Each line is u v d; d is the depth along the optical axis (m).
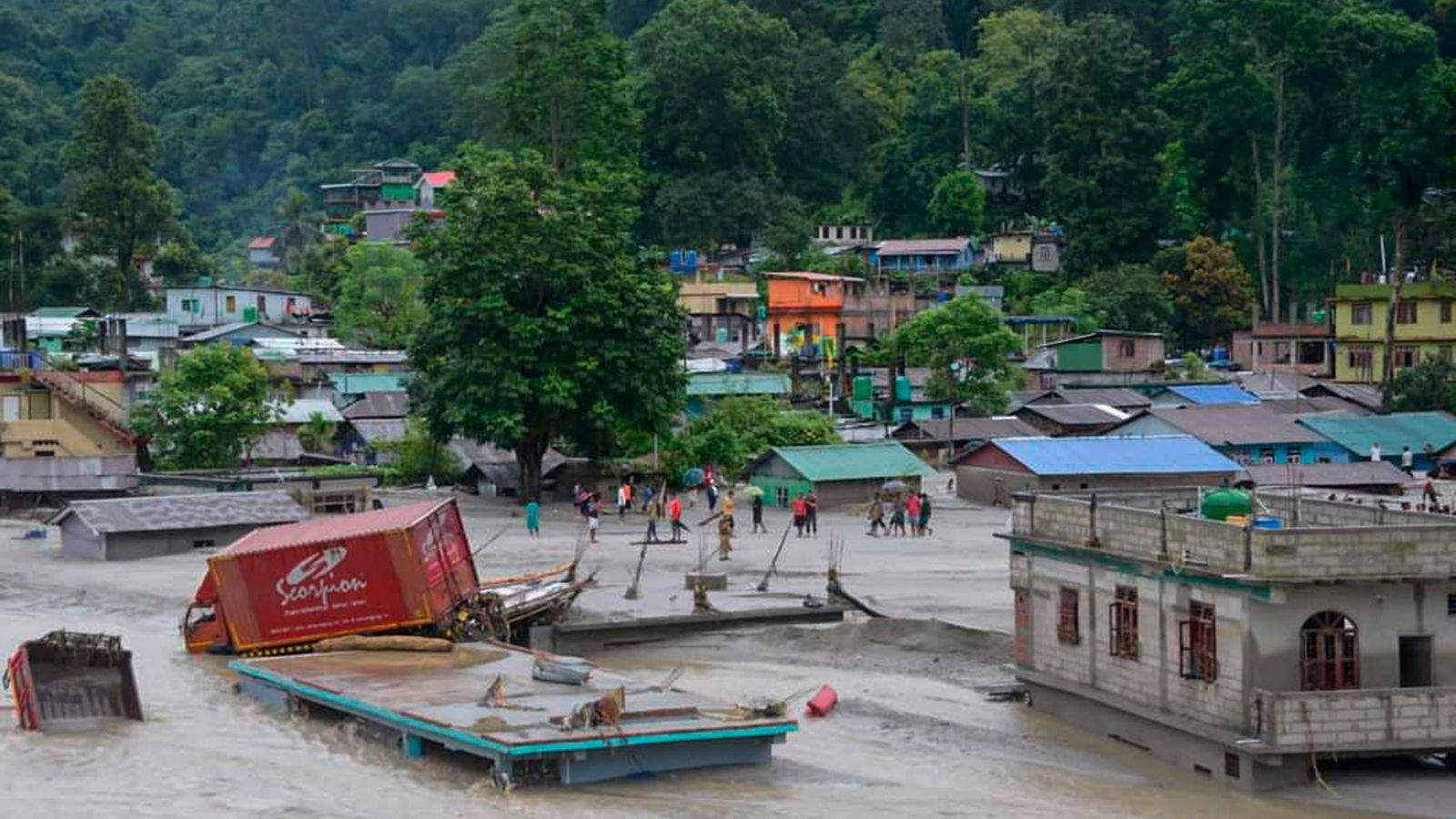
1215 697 38.00
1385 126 155.75
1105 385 130.12
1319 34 158.25
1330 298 139.38
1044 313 149.62
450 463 98.75
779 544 75.12
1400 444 102.62
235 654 51.84
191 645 53.78
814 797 37.28
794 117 185.50
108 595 64.06
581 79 134.88
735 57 175.25
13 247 158.00
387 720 40.78
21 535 80.88
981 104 185.25
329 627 51.19
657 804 36.41
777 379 121.19
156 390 97.88
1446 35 180.88
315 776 38.56
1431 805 35.78
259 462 99.50
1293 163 165.00
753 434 101.50
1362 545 36.59
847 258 158.75
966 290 145.25
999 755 41.22
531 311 88.12
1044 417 113.44
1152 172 163.50
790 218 169.62
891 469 92.38
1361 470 91.88
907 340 123.88
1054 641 44.94
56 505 89.38
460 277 86.56
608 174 96.06
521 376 86.06
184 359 96.44
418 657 48.91
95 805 36.31
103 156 160.75
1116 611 41.97
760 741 39.53
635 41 198.75
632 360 88.44
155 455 95.06
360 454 107.31
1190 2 165.75
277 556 51.19
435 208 177.75
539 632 53.84
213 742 41.81
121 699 44.31
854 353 132.38
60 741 41.84
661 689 43.88
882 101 193.00
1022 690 47.28
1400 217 143.00
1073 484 88.50
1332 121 163.25
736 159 177.12
